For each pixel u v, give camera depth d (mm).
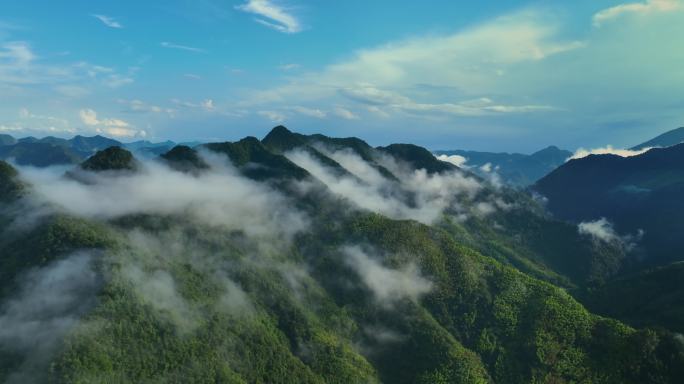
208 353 185000
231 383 179625
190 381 172125
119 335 167625
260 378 192625
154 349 172875
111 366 157750
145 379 163000
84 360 152375
